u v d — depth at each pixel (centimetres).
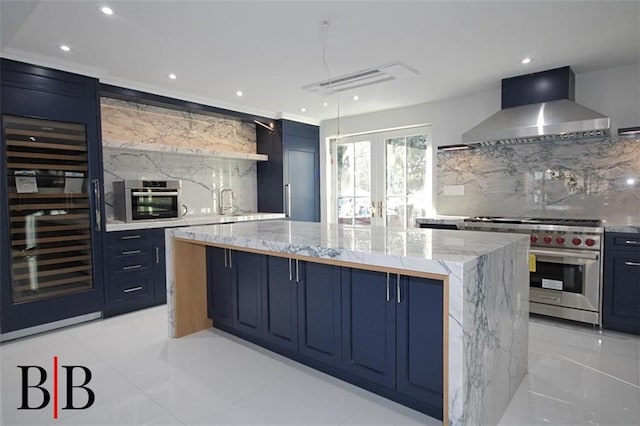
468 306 153
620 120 346
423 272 159
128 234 361
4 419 192
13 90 292
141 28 253
